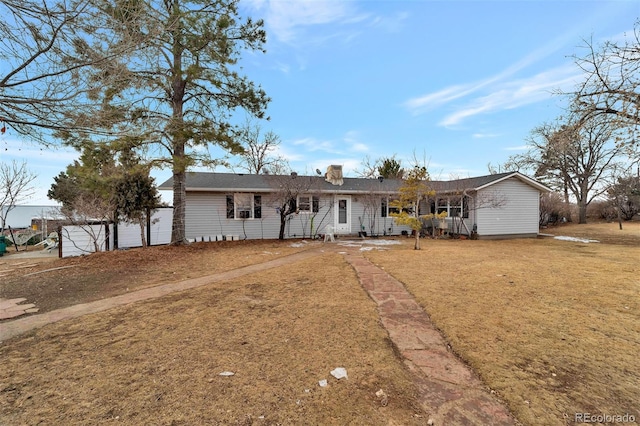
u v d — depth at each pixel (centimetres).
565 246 1130
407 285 559
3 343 334
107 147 801
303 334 350
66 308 455
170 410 218
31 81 382
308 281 599
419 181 1062
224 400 229
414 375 265
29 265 806
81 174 943
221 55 1009
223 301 478
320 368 275
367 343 326
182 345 324
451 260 808
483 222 1407
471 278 602
